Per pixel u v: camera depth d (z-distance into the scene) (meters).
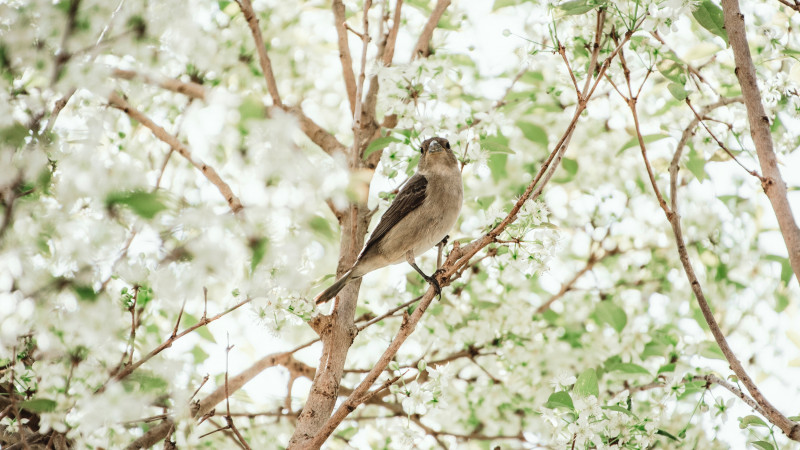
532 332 13.16
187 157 9.70
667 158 14.54
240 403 13.25
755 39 11.97
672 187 10.46
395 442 12.91
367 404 13.49
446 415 12.88
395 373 12.77
